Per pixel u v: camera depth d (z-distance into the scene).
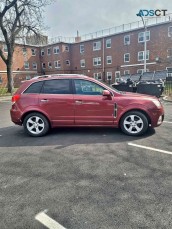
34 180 3.45
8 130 6.80
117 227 2.34
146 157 4.24
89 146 4.98
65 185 3.26
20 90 5.95
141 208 2.65
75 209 2.67
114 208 2.67
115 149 4.73
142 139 5.39
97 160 4.16
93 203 2.78
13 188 3.21
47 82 5.88
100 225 2.38
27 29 21.72
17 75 40.81
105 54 37.25
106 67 37.41
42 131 5.88
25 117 5.90
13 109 5.93
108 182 3.31
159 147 4.79
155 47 30.97
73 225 2.39
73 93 5.71
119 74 35.78
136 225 2.36
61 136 5.87
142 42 32.38
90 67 39.72
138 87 13.59
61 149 4.85
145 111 5.55
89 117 5.67
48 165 4.01
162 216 2.50
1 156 4.54
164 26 29.84
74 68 42.22
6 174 3.69
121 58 35.25
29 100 5.80
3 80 38.56
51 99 5.72
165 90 16.81
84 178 3.46
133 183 3.26
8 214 2.60
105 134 5.92
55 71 42.75
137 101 5.56
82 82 5.73
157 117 5.62
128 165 3.90
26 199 2.91
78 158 4.29
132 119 5.66
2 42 24.02
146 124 5.61
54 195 2.99
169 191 3.02
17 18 21.22
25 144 5.29
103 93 5.50
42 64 44.94
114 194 2.97
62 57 41.12
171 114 8.75
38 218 2.52
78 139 5.55
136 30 32.88
